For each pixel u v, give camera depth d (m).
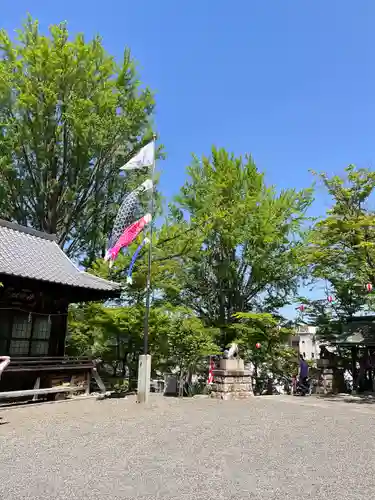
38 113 20.03
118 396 14.09
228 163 25.91
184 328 16.88
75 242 22.83
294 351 25.53
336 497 4.42
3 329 12.33
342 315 23.38
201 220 21.69
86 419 9.38
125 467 5.45
